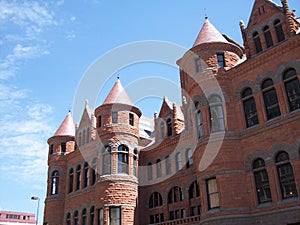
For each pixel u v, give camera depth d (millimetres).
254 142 19906
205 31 25484
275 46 20047
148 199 30266
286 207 17344
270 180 18500
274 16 21266
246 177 19719
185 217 26266
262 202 18703
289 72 19359
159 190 29578
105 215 27562
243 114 21094
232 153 20344
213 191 20266
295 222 16797
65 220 34625
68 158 37688
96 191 29312
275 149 18703
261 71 20656
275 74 19812
